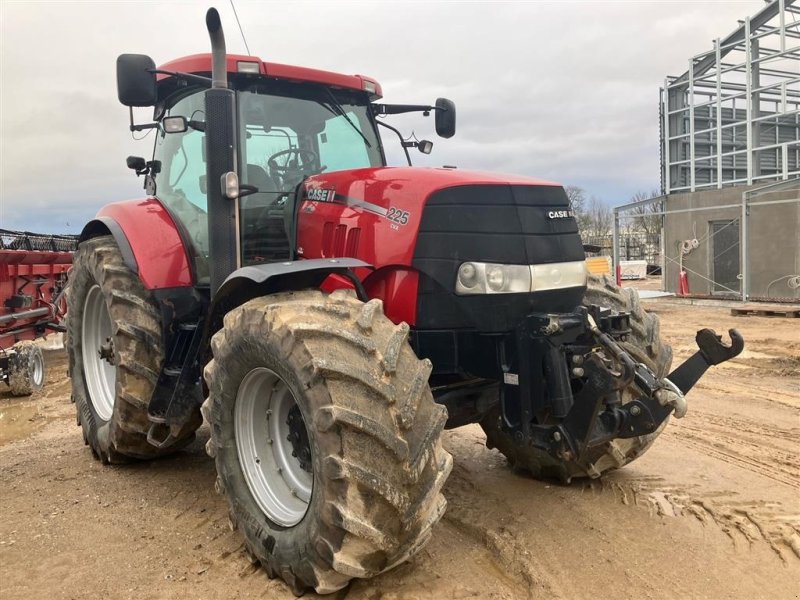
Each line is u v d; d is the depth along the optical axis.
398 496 2.61
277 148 4.21
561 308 3.46
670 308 16.56
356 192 3.62
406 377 2.75
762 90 18.41
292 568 2.89
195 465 4.75
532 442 3.38
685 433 5.45
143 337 4.18
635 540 3.46
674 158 21.05
